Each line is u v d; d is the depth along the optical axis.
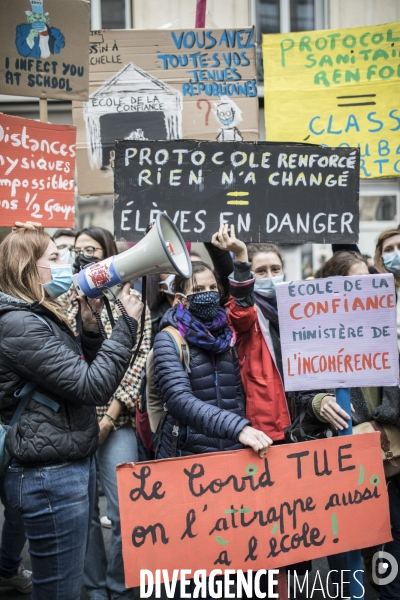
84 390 2.38
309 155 2.91
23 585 3.65
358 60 3.74
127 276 2.40
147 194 2.85
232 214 2.88
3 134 3.21
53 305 2.59
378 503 2.72
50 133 3.31
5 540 3.51
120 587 3.30
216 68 3.74
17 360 2.38
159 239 2.32
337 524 2.65
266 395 3.17
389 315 2.73
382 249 3.87
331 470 2.66
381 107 3.72
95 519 3.41
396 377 2.73
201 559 2.48
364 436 2.72
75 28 3.46
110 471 3.31
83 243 3.98
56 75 3.45
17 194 3.25
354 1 7.86
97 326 2.87
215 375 2.83
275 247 3.48
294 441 3.04
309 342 2.74
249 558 2.53
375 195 8.07
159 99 3.73
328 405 2.82
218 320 2.86
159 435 2.85
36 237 2.59
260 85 7.77
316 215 2.93
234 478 2.53
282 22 7.85
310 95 3.75
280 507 2.58
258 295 3.37
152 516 2.44
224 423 2.52
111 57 3.71
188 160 2.86
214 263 3.36
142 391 3.20
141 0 7.62
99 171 3.72
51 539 2.46
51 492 2.44
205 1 3.83
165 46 3.72
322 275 3.24
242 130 3.76
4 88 3.38
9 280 2.52
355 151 2.94
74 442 2.46
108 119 3.72
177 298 2.89
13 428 2.43
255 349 3.21
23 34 3.39
